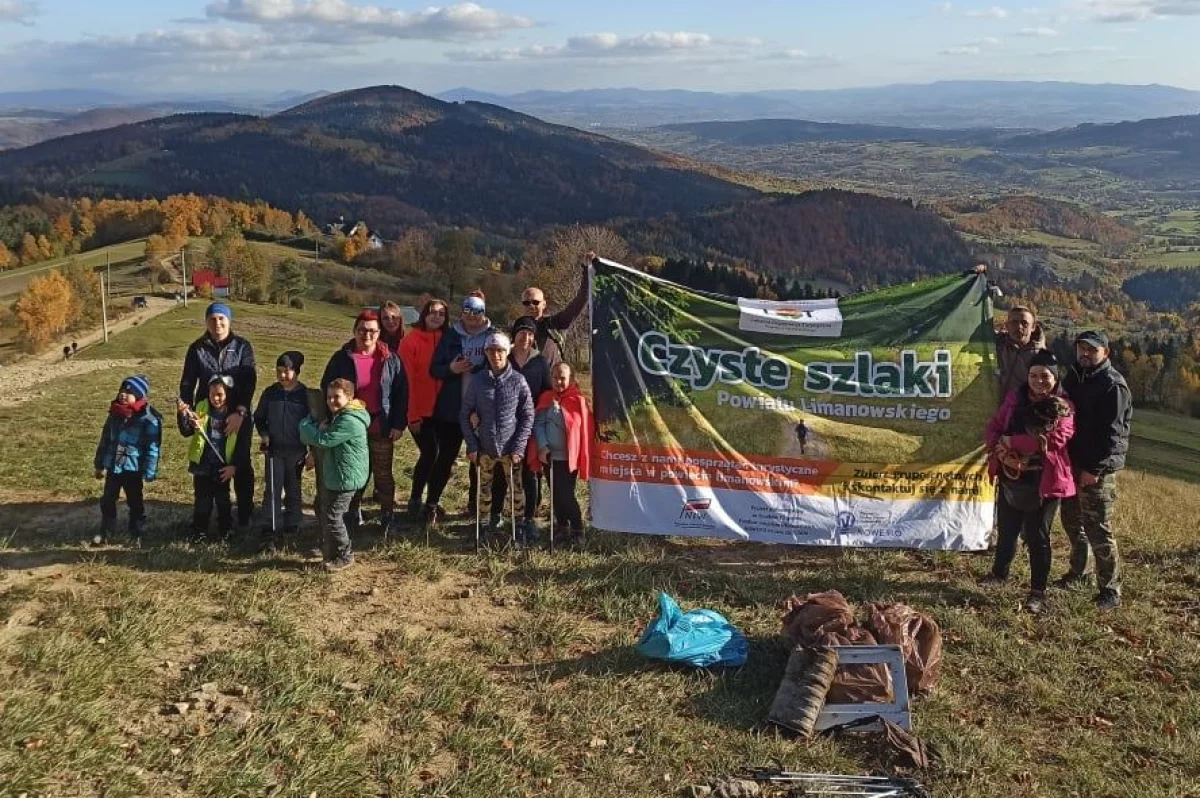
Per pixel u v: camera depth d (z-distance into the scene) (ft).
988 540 28.22
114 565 23.99
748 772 16.57
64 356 210.59
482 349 27.30
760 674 20.12
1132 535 32.63
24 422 54.75
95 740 15.64
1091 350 23.93
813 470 28.35
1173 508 47.75
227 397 26.76
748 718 18.35
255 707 17.38
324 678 18.58
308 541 26.86
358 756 16.22
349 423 23.67
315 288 380.99
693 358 28.55
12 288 360.07
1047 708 19.31
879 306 28.27
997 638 22.17
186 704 17.10
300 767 15.62
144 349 206.69
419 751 16.57
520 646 20.94
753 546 28.96
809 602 20.83
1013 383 27.68
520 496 32.22
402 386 27.09
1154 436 221.66
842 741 17.76
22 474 35.78
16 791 14.06
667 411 28.66
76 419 56.39
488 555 26.18
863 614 22.95
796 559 27.78
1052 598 24.66
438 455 28.40
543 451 26.53
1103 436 23.63
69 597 21.29
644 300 28.60
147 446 26.53
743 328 28.48
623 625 22.45
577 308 29.43
